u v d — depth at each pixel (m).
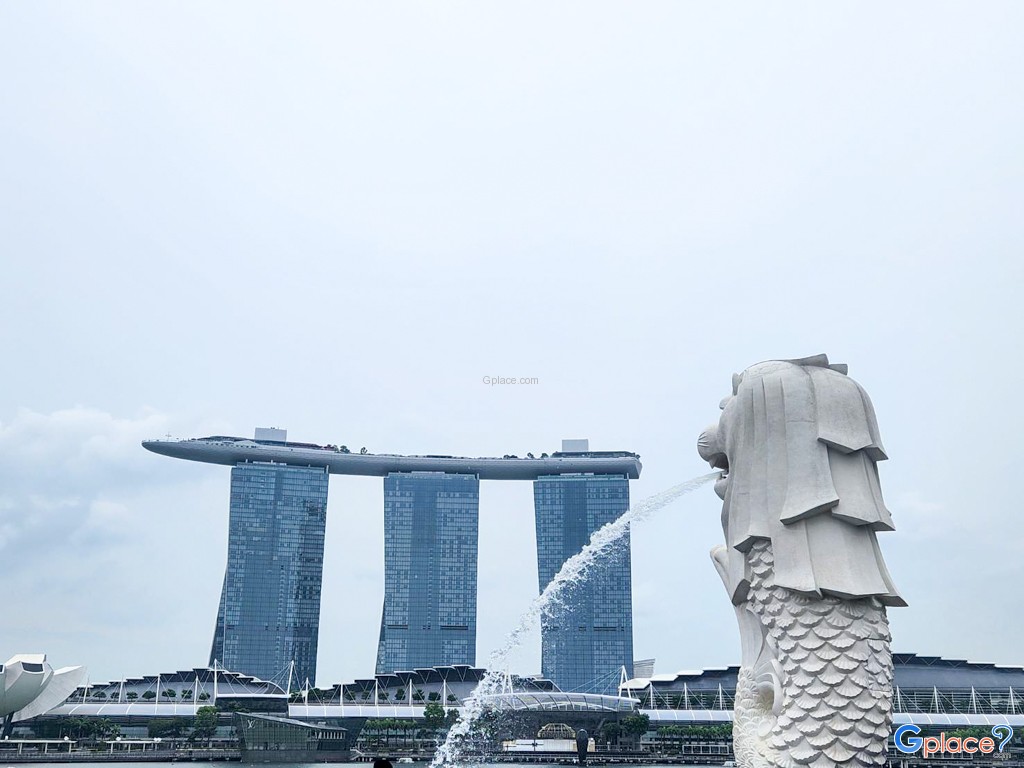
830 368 18.77
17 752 114.00
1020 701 128.75
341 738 114.94
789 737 17.38
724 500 19.64
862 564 17.69
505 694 123.25
